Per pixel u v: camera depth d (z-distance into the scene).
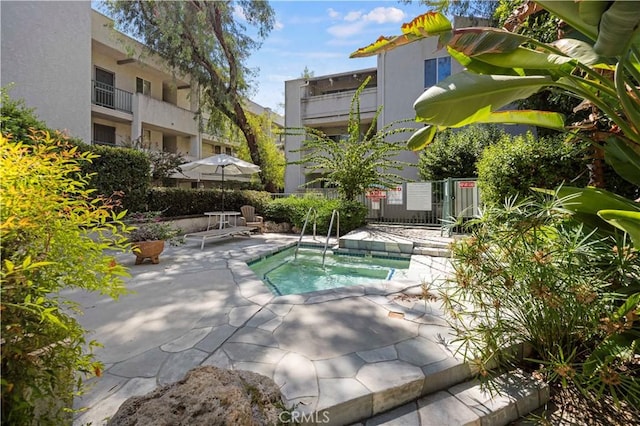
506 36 1.97
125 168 6.96
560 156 5.35
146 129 14.80
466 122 2.46
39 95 7.40
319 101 14.10
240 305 3.05
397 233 7.76
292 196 10.89
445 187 7.54
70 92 7.98
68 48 7.95
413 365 1.99
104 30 11.85
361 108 13.18
